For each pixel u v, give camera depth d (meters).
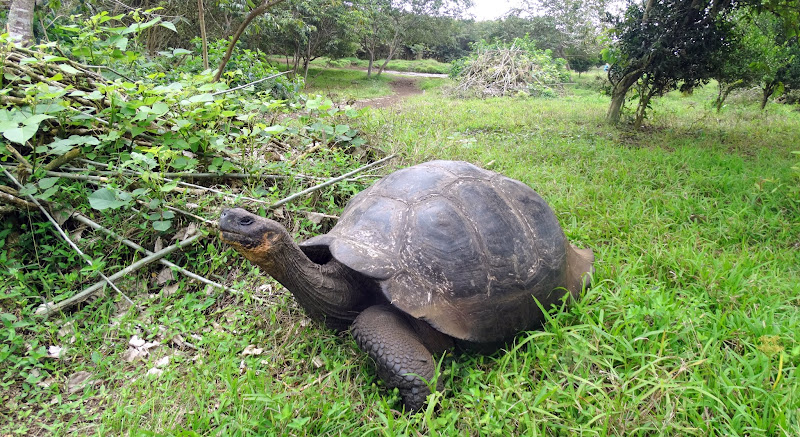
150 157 3.26
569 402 2.05
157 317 2.90
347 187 3.98
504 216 2.59
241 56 9.30
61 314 2.78
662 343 2.27
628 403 2.04
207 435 2.03
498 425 1.96
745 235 3.82
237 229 2.20
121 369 2.51
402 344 2.13
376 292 2.39
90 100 3.69
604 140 6.79
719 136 7.48
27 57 3.60
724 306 2.86
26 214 3.18
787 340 2.42
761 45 8.70
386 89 21.44
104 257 3.18
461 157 5.50
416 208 2.47
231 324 2.82
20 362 2.45
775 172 5.08
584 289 2.87
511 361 2.43
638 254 3.54
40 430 2.20
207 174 3.76
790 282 3.11
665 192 4.64
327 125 4.77
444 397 2.15
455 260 2.33
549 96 17.61
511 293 2.43
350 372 2.44
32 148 3.42
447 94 17.89
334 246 2.39
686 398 2.03
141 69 5.55
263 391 2.15
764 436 1.87
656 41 7.59
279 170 4.01
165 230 3.18
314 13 18.45
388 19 26.53
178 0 12.02
